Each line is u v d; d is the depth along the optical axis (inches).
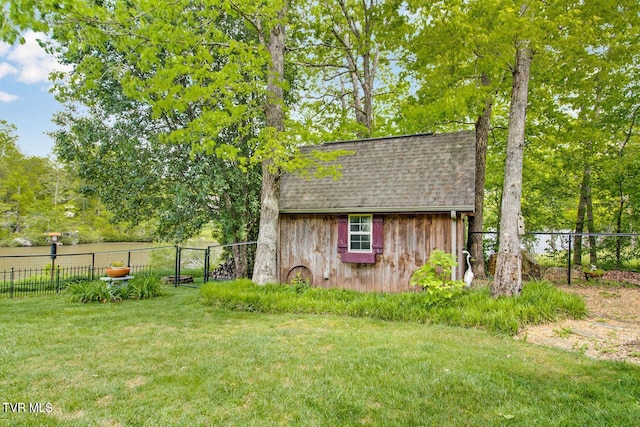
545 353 190.7
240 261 564.4
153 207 568.1
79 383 153.9
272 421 122.8
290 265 430.3
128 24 262.1
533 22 249.6
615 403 132.7
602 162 518.3
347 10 596.1
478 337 222.2
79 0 231.3
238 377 159.6
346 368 168.9
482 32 277.1
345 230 403.9
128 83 282.7
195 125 321.7
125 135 501.4
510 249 293.7
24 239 1246.9
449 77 368.8
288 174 477.4
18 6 207.8
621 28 292.0
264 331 242.1
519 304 261.6
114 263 402.9
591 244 557.3
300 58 625.3
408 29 397.1
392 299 303.7
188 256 744.3
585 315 268.1
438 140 428.1
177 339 221.8
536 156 593.6
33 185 1705.2
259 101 462.6
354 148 472.1
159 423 121.6
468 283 327.9
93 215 1595.7
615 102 496.7
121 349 200.7
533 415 125.1
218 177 494.9
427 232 372.2
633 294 356.2
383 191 392.8
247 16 348.5
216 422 122.0
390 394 141.5
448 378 155.7
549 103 472.4
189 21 282.2
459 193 354.9
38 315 296.5
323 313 301.4
